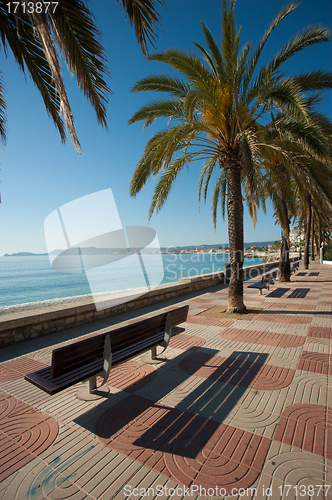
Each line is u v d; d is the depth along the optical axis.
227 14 5.63
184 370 3.82
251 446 2.28
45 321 5.54
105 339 2.99
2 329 4.84
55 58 2.05
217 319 6.67
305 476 1.96
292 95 5.60
